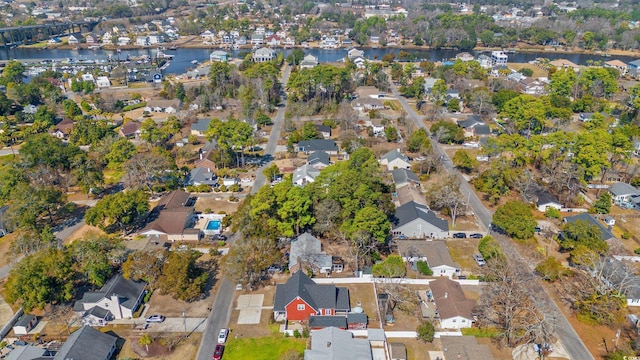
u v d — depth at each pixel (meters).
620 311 65.44
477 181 104.00
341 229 77.94
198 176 106.81
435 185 100.06
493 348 59.91
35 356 55.75
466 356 56.09
